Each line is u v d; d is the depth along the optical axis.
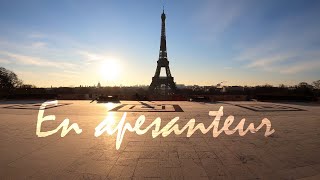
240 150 13.61
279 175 10.01
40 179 9.52
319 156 12.53
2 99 57.66
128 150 13.59
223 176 9.88
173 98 56.53
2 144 14.75
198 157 12.34
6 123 22.12
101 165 11.15
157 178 9.66
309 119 24.92
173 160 11.87
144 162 11.57
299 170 10.56
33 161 11.64
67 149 13.74
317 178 9.71
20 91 82.62
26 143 15.02
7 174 10.01
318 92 94.25
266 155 12.69
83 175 9.95
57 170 10.48
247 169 10.66
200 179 9.59
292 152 13.26
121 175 9.97
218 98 56.50
